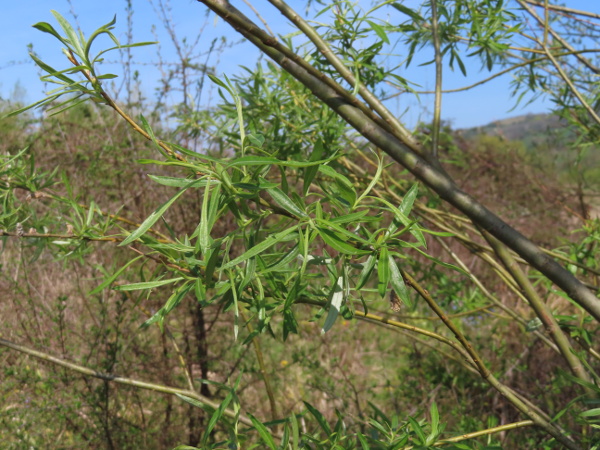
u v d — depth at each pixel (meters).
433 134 0.68
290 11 0.66
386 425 0.61
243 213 0.47
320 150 0.44
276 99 0.96
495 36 0.90
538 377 1.51
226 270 0.53
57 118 1.89
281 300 0.54
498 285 2.05
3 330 1.37
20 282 1.52
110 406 1.35
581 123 1.20
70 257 0.74
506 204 2.87
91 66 0.47
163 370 1.41
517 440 1.31
